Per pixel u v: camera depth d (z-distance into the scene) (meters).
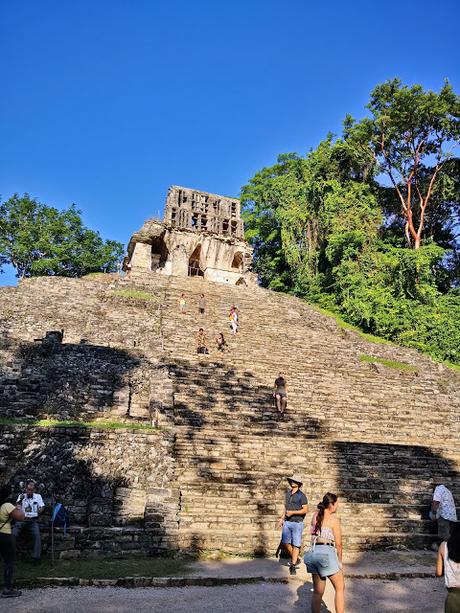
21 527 8.83
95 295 25.11
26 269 39.81
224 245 39.56
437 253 33.66
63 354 16.17
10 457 11.12
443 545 5.39
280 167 47.00
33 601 6.73
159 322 22.70
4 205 40.38
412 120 37.62
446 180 38.94
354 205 37.50
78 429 11.82
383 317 30.58
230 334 22.92
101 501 10.10
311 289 37.50
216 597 7.17
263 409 16.48
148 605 6.68
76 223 41.94
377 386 20.30
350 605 7.12
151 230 37.62
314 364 21.41
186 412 15.15
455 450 15.38
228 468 12.55
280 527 10.41
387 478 13.52
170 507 10.20
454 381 23.69
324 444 14.39
